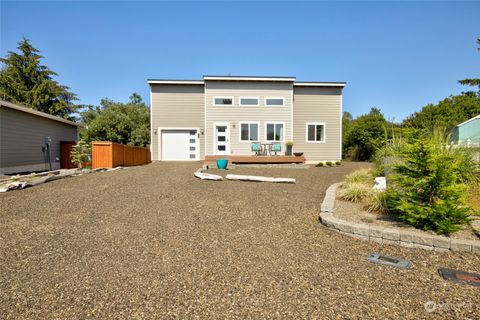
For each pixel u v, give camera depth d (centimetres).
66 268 281
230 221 449
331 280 263
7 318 200
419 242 344
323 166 1577
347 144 2511
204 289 244
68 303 220
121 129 2466
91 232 390
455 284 256
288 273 276
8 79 2945
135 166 1373
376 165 801
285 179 847
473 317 206
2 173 1062
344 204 537
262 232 400
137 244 348
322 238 379
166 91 1862
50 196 611
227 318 203
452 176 380
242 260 306
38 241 354
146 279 260
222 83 1806
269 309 215
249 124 1816
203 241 362
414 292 242
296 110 1917
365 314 210
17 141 1162
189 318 203
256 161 1564
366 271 283
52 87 3164
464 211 359
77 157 1384
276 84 1827
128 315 206
